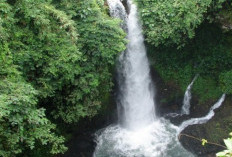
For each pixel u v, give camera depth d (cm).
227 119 1011
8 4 642
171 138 1012
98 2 877
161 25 952
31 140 570
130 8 1020
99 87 907
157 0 946
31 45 679
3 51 603
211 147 930
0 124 533
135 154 962
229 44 1062
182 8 900
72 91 797
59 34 725
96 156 956
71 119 822
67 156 912
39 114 580
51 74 705
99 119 1044
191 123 1063
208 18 979
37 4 696
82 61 784
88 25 786
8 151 539
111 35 789
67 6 774
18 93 544
